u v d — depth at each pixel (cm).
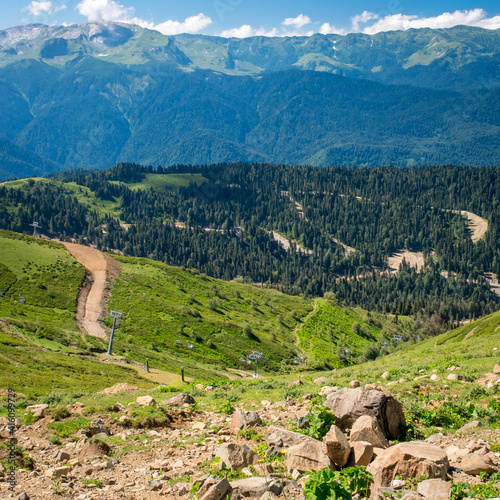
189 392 3036
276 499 1180
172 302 17175
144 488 1357
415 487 1207
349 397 1809
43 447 1791
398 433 1780
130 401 2645
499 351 3791
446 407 2048
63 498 1287
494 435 1655
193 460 1602
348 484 1178
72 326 12556
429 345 8912
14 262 15788
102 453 1684
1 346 6406
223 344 15125
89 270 17425
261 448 1642
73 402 2592
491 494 1153
